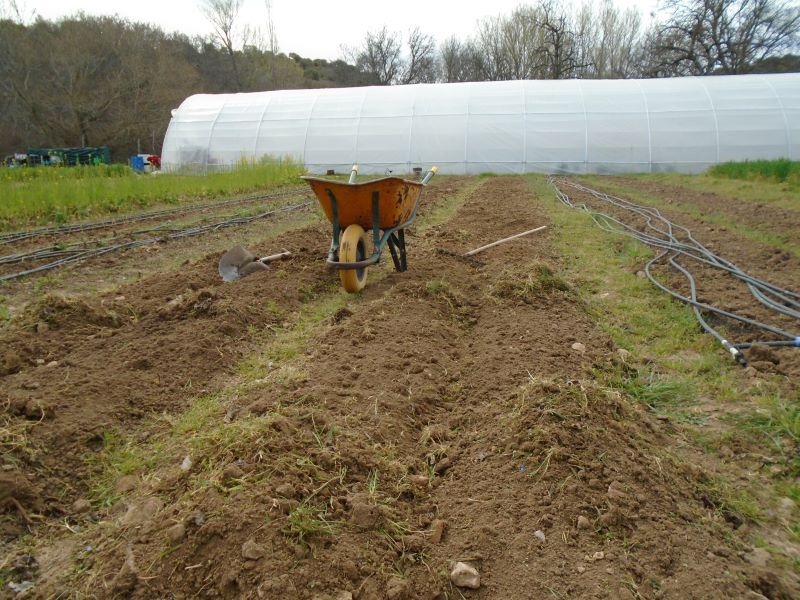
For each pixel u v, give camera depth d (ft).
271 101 81.66
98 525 8.70
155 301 18.11
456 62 201.57
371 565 7.40
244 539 7.39
